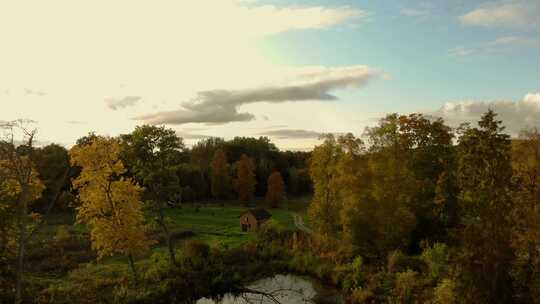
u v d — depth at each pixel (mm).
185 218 73500
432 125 41781
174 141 40812
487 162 18359
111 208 34250
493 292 17922
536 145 21188
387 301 29297
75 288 33250
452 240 34781
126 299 31391
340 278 36344
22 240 27031
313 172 48406
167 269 38312
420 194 39906
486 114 18484
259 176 106875
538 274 17938
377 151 40562
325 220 47156
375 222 37031
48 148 72188
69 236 52031
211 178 98625
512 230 18062
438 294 23172
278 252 46156
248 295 36156
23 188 27109
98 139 34219
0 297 29000
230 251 45188
